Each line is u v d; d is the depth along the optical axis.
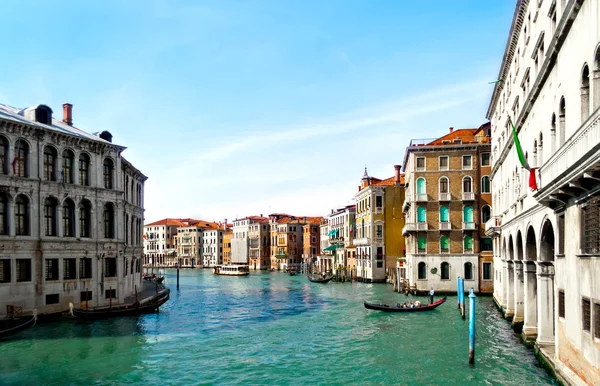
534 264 20.89
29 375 17.98
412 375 17.97
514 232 24.11
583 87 12.11
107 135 33.84
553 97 15.55
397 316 30.88
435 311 32.41
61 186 29.39
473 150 41.94
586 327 12.13
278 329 27.72
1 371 18.44
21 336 24.36
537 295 18.97
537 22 19.08
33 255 27.73
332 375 18.28
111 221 32.91
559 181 12.16
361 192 62.59
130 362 19.95
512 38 24.58
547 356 16.69
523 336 21.33
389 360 20.16
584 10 11.77
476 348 21.41
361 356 20.98
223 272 92.75
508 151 27.08
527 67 21.09
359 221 64.94
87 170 31.45
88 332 25.50
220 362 20.16
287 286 61.53
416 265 42.25
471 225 41.38
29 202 27.77
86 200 31.00
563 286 14.33
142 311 31.80
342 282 63.62
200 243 132.00
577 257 12.70
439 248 41.88
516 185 24.22
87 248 30.73
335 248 77.69
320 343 23.77
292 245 109.00
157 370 18.89
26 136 27.80
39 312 27.88
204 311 35.78
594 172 10.34
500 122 31.69
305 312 35.00
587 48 11.54
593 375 11.45
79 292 30.14
